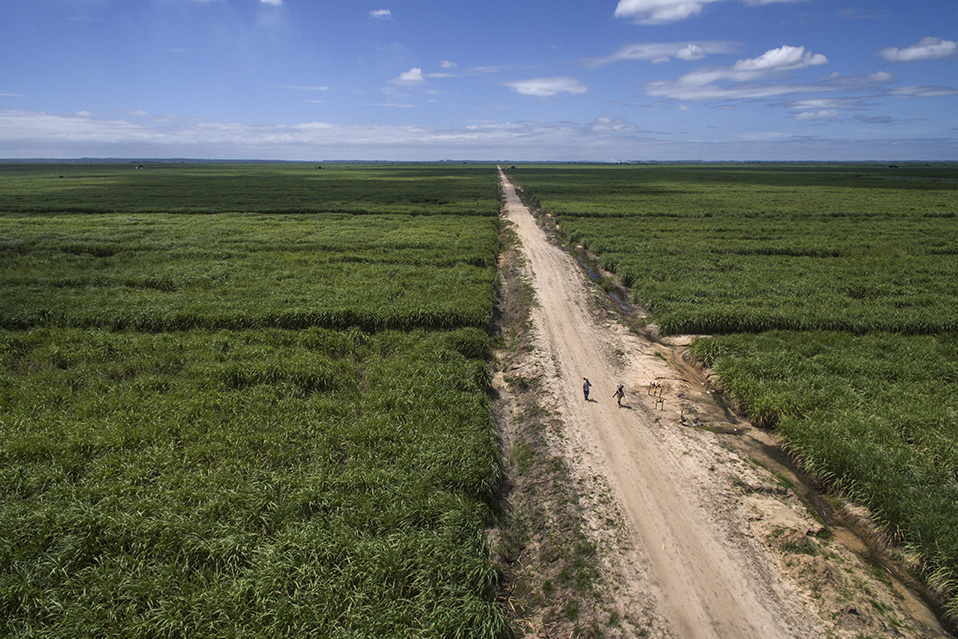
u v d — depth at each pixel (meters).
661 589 10.85
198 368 19.97
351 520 12.23
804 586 10.91
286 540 11.43
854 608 10.33
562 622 10.41
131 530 11.69
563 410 18.39
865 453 14.53
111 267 37.00
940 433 15.99
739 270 37.78
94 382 18.84
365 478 13.59
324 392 19.17
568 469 14.98
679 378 21.59
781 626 9.98
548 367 22.06
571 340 25.52
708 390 20.86
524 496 14.38
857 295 31.88
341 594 10.34
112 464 13.98
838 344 23.58
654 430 17.16
